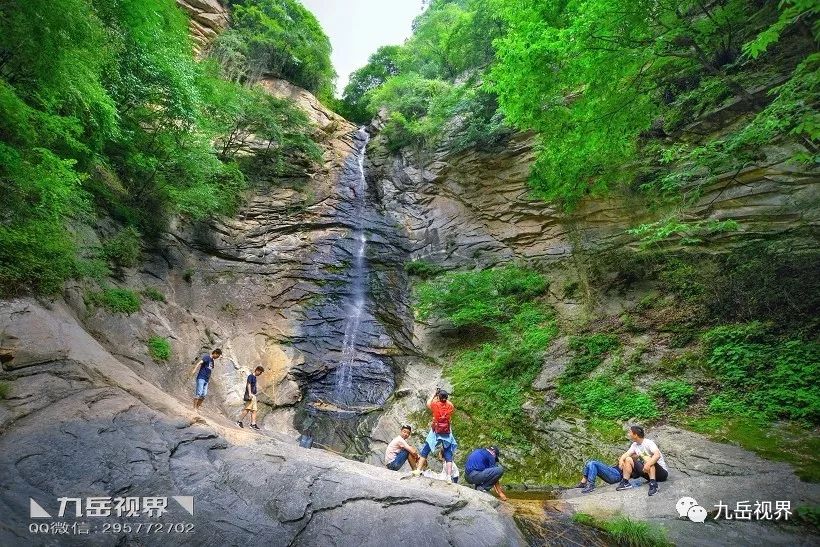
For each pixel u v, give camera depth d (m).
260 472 5.01
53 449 4.46
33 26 6.16
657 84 9.62
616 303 12.41
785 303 8.57
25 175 6.50
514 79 8.94
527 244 17.05
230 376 13.17
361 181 24.73
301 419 13.38
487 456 6.79
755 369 8.02
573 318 13.15
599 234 14.34
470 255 18.53
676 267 11.45
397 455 7.11
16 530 3.41
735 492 5.72
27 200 7.47
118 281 11.68
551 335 12.84
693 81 11.16
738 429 7.23
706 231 11.09
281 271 18.12
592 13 7.42
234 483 4.77
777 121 6.10
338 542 4.11
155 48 11.48
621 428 8.71
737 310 9.30
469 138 18.73
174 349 11.73
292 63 29.42
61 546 3.43
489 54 22.12
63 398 5.45
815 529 4.80
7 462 4.11
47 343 6.28
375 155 25.73
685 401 8.37
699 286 10.45
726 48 10.12
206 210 15.82
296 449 6.32
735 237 10.48
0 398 5.06
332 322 17.22
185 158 13.23
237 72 25.12
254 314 16.12
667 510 5.60
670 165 11.77
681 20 8.11
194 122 13.21
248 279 17.05
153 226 14.37
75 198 8.34
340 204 22.39
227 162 19.72
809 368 7.36
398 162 23.94
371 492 4.90
